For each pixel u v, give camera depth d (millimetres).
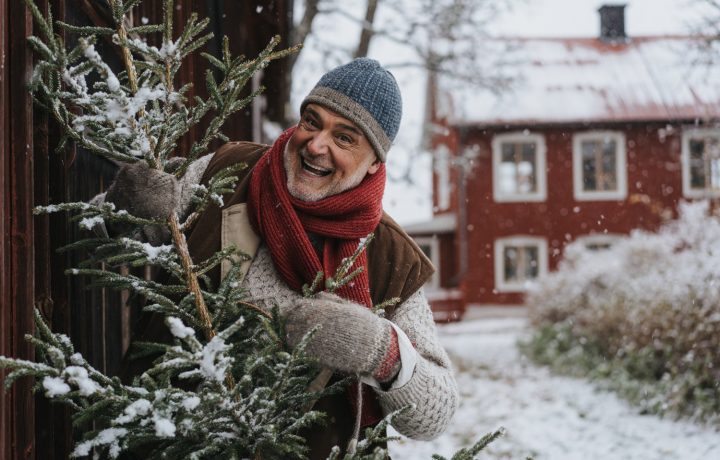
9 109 1592
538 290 15375
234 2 5457
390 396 1767
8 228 1571
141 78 1685
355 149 1929
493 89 14617
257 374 1760
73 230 2170
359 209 1953
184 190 2055
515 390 9680
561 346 12383
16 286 1606
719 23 7887
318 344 1598
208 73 1614
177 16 3455
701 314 7035
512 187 25031
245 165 1698
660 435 6352
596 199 24781
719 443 5852
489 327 22109
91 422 2264
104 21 2646
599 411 7609
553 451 6145
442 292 25344
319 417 1709
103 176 2662
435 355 1953
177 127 1647
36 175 1792
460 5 13086
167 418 1439
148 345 1654
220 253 1673
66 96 1565
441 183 28562
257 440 1572
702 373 6965
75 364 1503
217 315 1672
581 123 24453
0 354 1488
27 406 1639
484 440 1646
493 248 25000
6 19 1574
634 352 8781
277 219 1913
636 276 11195
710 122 10266
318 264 1871
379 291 2014
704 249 8281
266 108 10469
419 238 26781
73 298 2182
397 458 5918
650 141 24578
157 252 1620
